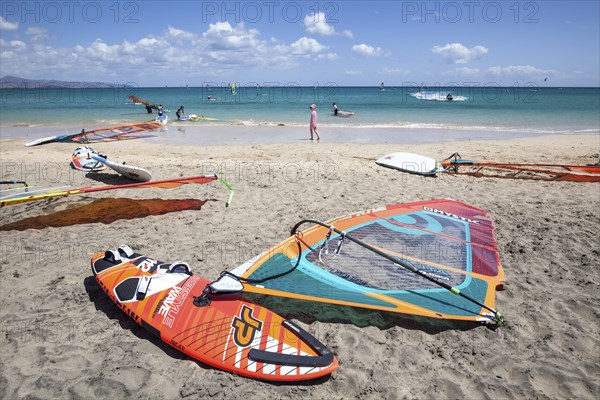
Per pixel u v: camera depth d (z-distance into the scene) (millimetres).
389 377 3547
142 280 4406
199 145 14961
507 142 15781
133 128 18969
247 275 4426
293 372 3488
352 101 46469
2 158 12117
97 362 3711
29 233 6504
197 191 8594
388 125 21812
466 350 3893
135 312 4184
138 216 7223
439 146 14781
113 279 4609
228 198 8172
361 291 4250
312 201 7973
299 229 6543
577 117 26188
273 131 19156
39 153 13164
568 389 3412
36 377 3535
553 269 5332
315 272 4551
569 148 14273
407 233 5609
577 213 7336
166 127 20562
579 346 3922
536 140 16391
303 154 13000
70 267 5410
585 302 4605
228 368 3578
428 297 4223
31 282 5055
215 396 3322
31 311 4488
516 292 4820
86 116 27125
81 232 6543
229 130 19469
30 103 43750
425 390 3404
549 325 4227
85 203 7863
